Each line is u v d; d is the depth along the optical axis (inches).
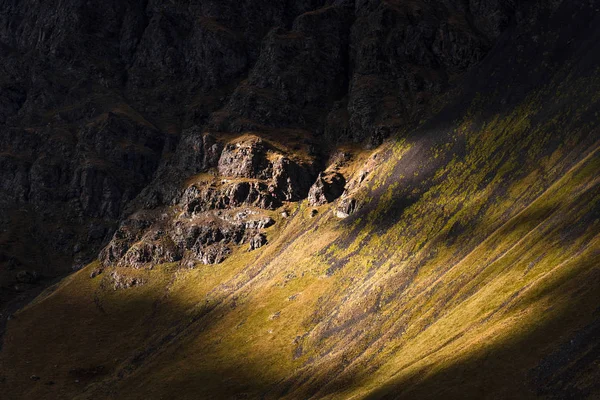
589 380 4429.1
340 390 6663.4
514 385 4857.3
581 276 5620.1
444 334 6446.9
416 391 5388.8
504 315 5920.3
